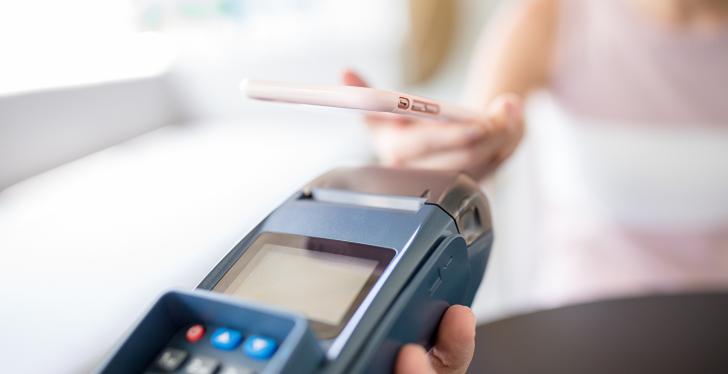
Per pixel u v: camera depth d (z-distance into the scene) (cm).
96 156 83
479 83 87
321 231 30
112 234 62
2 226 62
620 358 39
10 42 70
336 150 96
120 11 86
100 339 45
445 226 30
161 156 88
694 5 77
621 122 83
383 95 28
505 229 102
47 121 74
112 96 86
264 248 30
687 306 45
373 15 128
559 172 90
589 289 77
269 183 78
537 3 86
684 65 79
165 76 99
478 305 94
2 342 43
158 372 23
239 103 111
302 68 118
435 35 134
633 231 79
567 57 86
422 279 26
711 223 76
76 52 79
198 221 66
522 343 42
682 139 79
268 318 22
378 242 28
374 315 23
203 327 24
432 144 45
